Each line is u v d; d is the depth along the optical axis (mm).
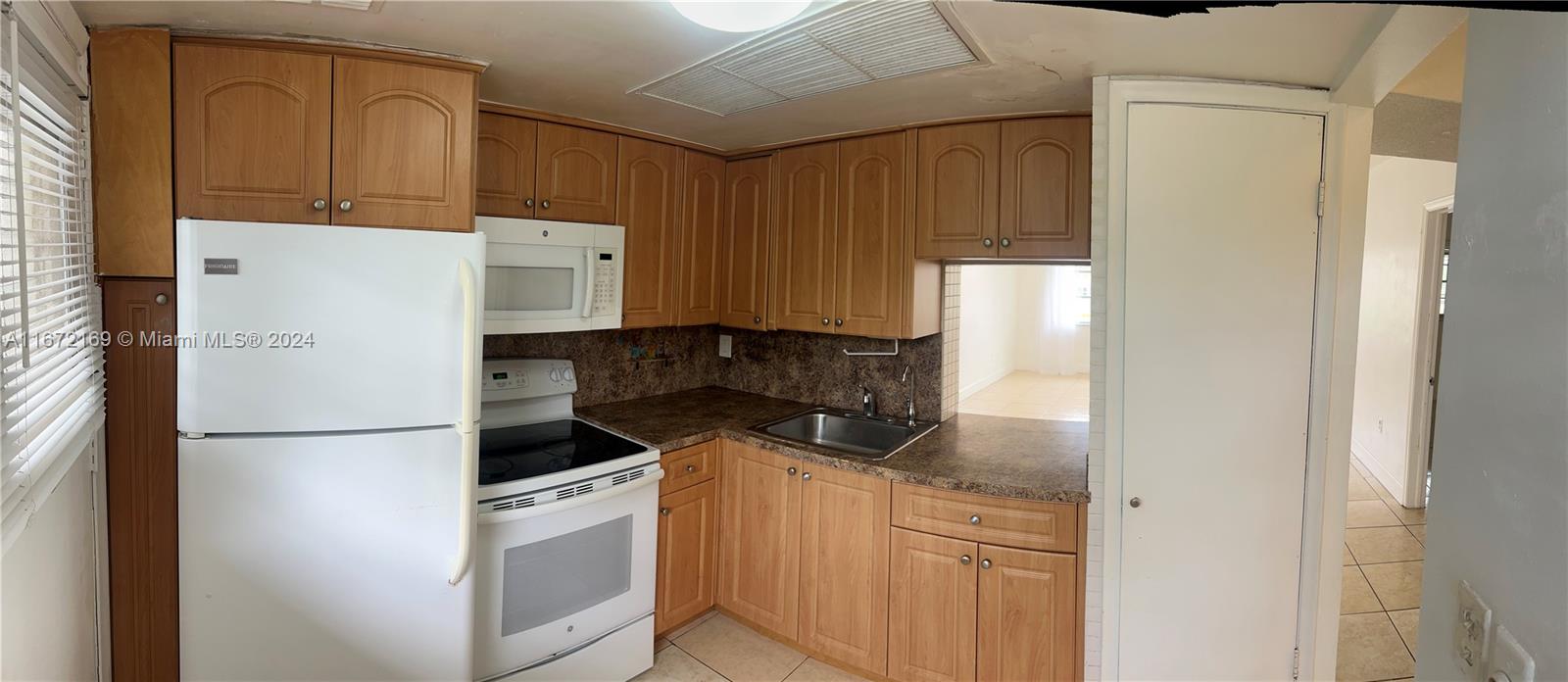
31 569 1222
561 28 1683
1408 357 4309
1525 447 670
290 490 1622
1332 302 1911
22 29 1198
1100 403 1995
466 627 1829
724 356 3512
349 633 1696
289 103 1732
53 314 1376
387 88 1826
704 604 2701
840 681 2389
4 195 1119
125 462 1648
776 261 2988
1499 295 716
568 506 2131
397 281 1694
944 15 1552
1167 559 1979
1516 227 685
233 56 1689
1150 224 1937
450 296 1757
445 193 1898
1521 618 670
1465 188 782
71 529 1437
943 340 2875
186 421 1540
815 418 3047
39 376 1191
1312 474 1938
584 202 2586
